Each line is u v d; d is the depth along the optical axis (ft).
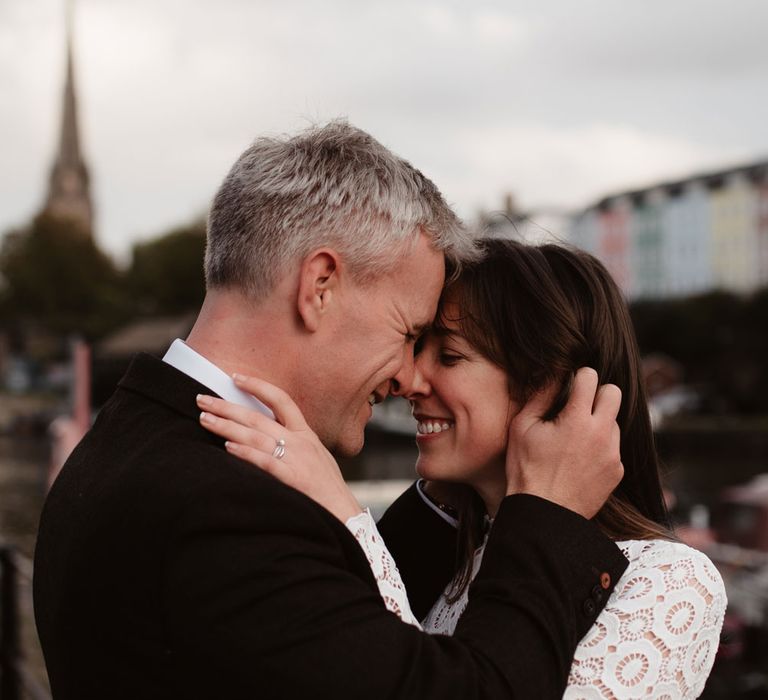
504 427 5.90
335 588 4.44
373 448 130.62
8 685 12.80
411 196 5.28
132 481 4.62
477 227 6.27
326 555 4.55
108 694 4.55
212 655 4.29
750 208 213.05
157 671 4.40
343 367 5.28
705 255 221.87
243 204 5.19
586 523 5.16
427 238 5.40
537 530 5.07
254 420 4.94
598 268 6.10
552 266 6.02
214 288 5.36
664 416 153.79
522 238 6.27
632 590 5.15
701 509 55.77
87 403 40.04
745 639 25.71
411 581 6.63
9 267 282.56
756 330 183.42
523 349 5.74
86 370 40.04
